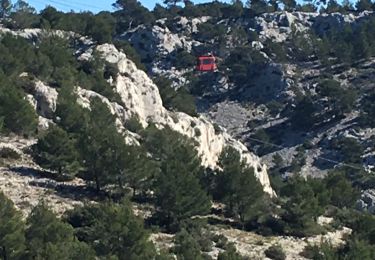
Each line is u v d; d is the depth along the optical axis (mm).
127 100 131500
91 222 66500
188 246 64250
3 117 93812
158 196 75312
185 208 75125
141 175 81688
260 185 82812
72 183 83312
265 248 74188
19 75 114938
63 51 136250
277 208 85000
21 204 72125
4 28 180625
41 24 184125
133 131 115500
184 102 153750
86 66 137375
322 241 72562
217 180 83812
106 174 80875
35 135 98688
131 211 61188
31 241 54906
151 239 67438
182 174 76688
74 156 84125
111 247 58625
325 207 92750
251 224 81750
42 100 108375
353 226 84250
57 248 51750
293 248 76438
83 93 117812
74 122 97312
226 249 68062
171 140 104000
